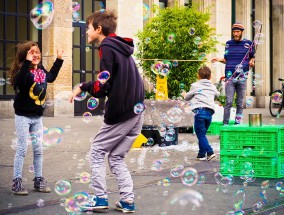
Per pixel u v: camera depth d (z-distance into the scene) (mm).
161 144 9422
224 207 4906
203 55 12641
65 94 16016
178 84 12484
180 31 12570
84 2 16984
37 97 5508
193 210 4789
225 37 21438
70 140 9945
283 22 26016
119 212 4750
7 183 5996
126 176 4832
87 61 17219
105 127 4828
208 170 6926
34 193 5500
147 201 5141
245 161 6574
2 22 15445
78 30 16938
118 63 4730
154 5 13711
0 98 15250
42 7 6648
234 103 14281
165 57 12680
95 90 4707
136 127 4918
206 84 8062
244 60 10555
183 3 19328
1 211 4707
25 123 5477
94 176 4809
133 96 4805
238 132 6578
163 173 6680
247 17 23172
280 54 25938
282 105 17406
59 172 6707
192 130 12047
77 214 4656
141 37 13172
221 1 21219
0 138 10062
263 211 4746
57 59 5691
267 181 6004
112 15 4922
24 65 5406
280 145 6535
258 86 24500
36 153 5605
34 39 16062
